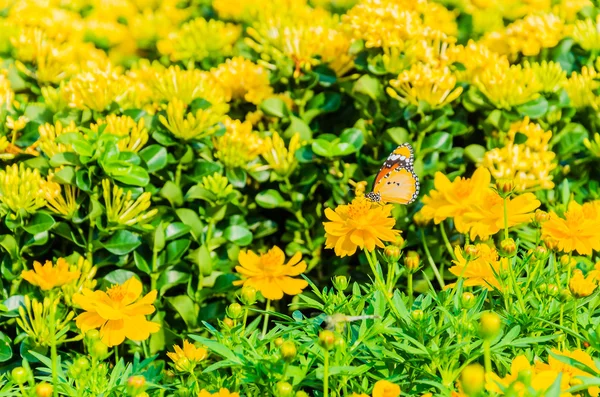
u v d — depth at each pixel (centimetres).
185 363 111
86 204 135
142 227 134
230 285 138
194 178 139
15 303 133
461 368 107
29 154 137
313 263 144
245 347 109
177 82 141
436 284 141
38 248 135
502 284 112
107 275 135
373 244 111
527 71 141
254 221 144
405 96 143
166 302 138
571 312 113
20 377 105
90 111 139
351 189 141
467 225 115
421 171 141
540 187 138
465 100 143
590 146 142
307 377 107
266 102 144
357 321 111
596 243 113
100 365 110
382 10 143
